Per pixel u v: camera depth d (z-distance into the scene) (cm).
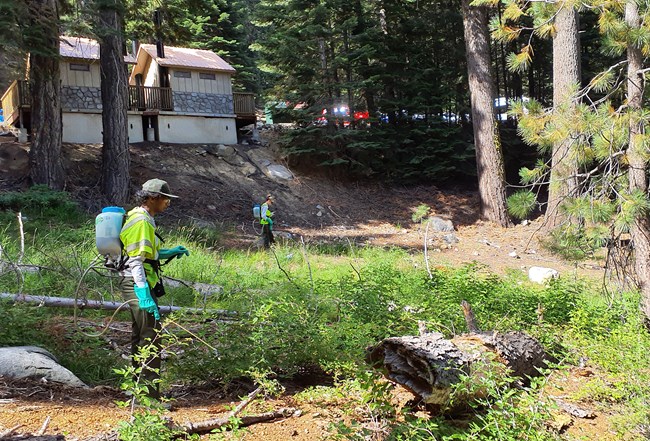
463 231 2289
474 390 416
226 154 2464
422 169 2820
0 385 464
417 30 2923
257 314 536
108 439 386
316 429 428
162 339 478
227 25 3912
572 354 623
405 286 840
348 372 510
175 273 1095
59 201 1677
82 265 938
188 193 2112
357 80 2777
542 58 3112
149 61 2586
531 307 764
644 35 743
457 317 662
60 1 1789
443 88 2861
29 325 593
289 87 2600
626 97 832
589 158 786
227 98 2608
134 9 2175
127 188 1934
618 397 514
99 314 773
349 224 2286
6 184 1803
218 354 520
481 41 2409
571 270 1490
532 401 407
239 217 2080
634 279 821
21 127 2169
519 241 2080
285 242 1750
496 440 379
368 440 401
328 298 669
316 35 2512
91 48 2303
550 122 799
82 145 2239
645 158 740
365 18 2831
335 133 2589
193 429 409
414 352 441
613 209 768
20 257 791
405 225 2342
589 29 2800
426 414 461
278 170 2488
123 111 1930
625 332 638
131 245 457
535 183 845
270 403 475
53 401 452
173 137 2467
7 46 1502
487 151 2381
